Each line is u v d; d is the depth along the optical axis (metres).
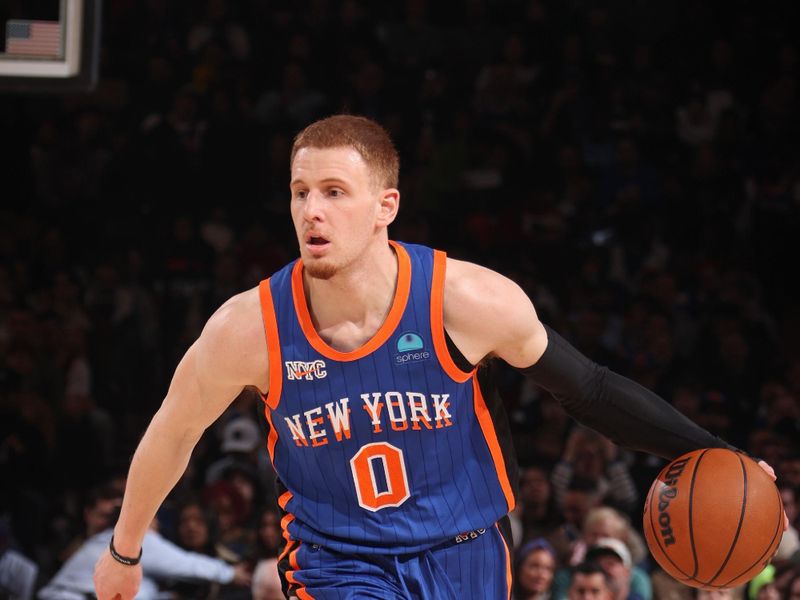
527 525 25.80
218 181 38.78
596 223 39.25
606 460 27.88
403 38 45.69
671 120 42.53
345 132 8.95
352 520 9.57
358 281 9.14
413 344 9.17
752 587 21.48
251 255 36.56
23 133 39.25
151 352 34.56
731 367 33.75
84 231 38.31
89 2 18.95
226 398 9.63
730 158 41.16
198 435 9.88
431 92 42.06
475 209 39.09
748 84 43.69
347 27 43.69
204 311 35.53
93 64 18.98
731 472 9.66
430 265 9.26
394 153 9.22
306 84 41.94
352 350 9.21
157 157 38.66
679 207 39.62
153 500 10.07
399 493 9.45
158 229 37.94
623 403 9.68
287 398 9.36
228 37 43.16
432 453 9.41
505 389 32.72
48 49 18.92
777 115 42.47
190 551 24.78
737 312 35.53
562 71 43.34
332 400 9.27
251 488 27.25
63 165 38.94
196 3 43.47
